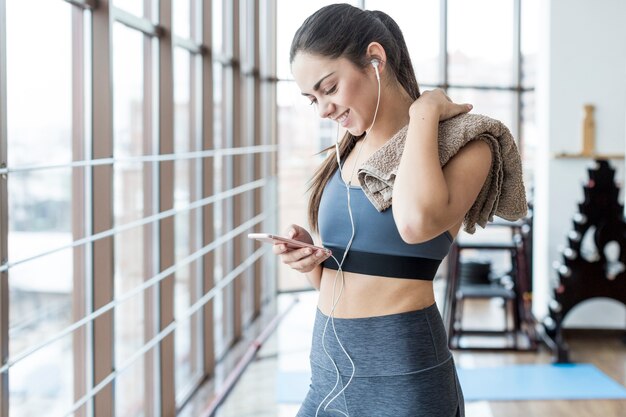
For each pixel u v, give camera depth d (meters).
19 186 2.61
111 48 2.90
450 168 1.41
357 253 1.50
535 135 6.64
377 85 1.49
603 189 5.41
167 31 3.72
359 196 1.50
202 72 4.65
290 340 5.65
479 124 1.42
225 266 5.55
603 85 6.11
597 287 5.38
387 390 1.48
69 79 2.93
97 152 2.91
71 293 2.97
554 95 6.15
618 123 6.11
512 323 6.16
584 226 5.42
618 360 5.40
